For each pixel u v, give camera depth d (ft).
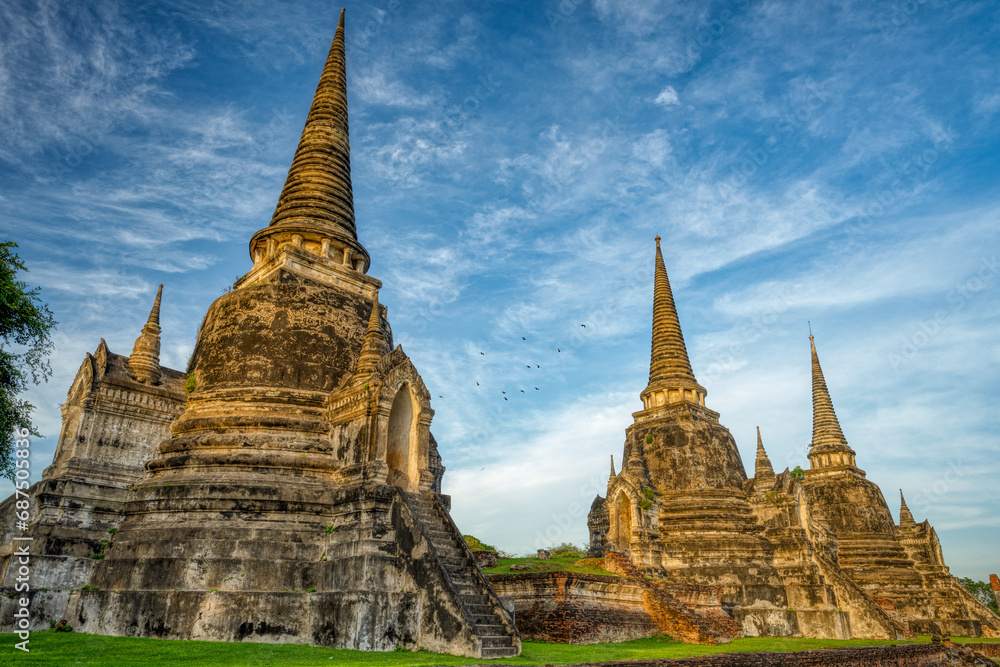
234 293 98.58
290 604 70.69
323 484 81.82
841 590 118.01
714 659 68.33
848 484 171.01
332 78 127.34
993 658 116.06
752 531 127.34
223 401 89.92
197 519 76.07
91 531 85.30
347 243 110.73
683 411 142.72
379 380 82.94
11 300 70.38
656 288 166.91
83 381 95.45
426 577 68.18
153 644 62.18
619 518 128.26
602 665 57.11
